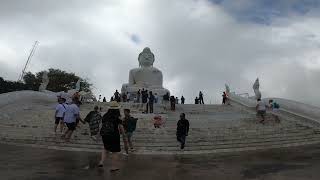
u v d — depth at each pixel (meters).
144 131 23.41
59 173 12.06
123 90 54.03
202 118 29.66
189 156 18.36
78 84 47.34
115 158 13.46
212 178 11.83
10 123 26.75
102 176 11.70
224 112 35.88
